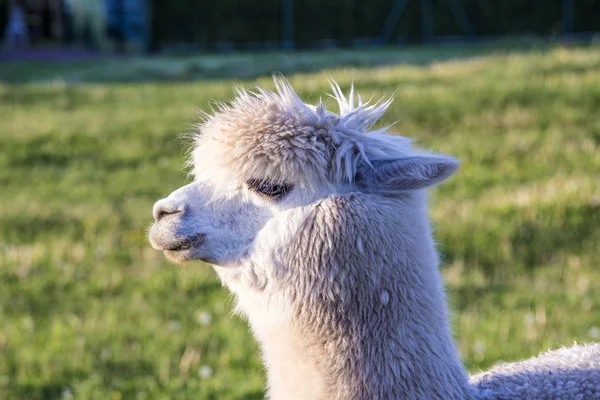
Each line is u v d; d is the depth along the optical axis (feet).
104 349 28.73
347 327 13.94
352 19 118.93
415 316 14.11
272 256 14.28
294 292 14.14
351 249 14.02
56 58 114.73
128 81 91.15
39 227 44.27
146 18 118.11
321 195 14.40
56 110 74.90
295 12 117.91
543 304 30.83
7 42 139.64
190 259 14.73
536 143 53.26
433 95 65.26
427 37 120.26
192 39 118.62
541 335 27.63
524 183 46.83
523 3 120.06
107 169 57.11
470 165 50.49
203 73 92.84
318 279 14.02
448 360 14.33
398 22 119.75
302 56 100.83
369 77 73.41
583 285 33.04
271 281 14.30
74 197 50.75
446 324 14.62
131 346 29.01
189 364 27.17
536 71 71.20
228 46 117.80
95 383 26.16
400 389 13.85
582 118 57.52
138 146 61.16
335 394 13.91
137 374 26.99
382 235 14.10
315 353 14.03
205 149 15.11
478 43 115.44
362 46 118.32
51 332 30.50
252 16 117.80
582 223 39.65
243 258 14.52
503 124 58.03
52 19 147.54
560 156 50.60
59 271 37.27
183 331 30.14
